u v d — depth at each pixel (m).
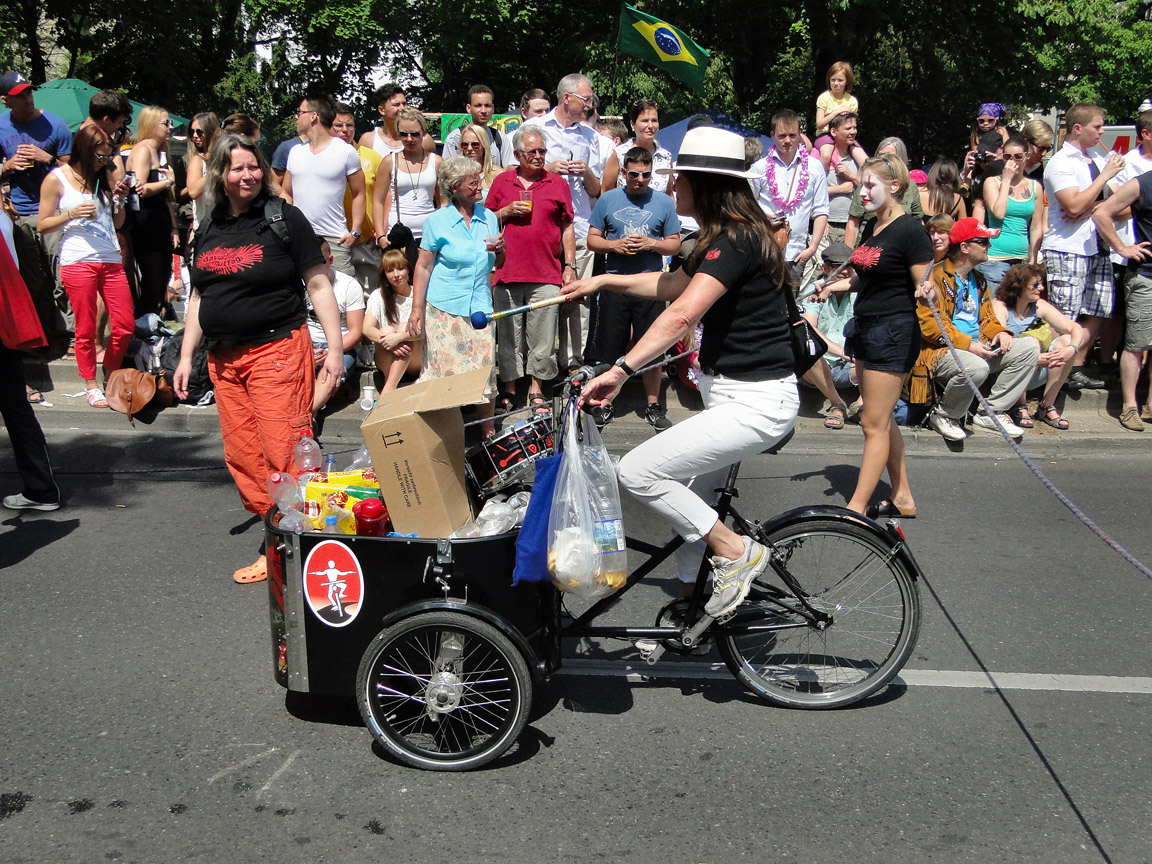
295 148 7.62
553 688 3.97
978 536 5.66
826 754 3.52
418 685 3.50
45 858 2.94
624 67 21.45
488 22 29.16
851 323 5.43
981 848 3.01
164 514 5.84
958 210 8.85
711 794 3.28
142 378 7.31
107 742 3.54
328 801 3.23
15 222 8.14
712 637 3.81
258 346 4.63
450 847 3.01
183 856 2.96
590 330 7.61
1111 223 7.30
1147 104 8.41
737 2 22.41
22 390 5.71
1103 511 6.11
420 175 7.84
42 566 5.07
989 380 7.55
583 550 3.27
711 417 3.54
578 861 2.95
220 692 3.90
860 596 4.02
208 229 4.58
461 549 3.31
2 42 24.92
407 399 3.56
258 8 29.14
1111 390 8.10
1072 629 4.51
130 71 27.66
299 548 3.39
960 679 4.05
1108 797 3.27
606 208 7.09
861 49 21.94
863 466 5.43
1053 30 22.41
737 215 3.45
